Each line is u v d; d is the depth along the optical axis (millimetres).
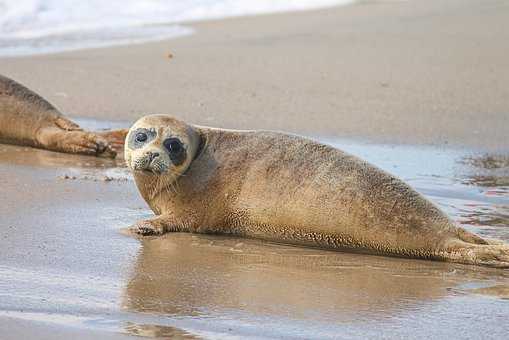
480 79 47219
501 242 22500
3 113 36031
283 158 24344
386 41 57219
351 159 23703
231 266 21547
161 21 69000
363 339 16828
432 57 52344
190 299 18844
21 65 50531
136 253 22297
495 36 57500
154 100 43219
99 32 63688
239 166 24750
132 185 29391
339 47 55812
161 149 24469
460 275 21125
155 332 16797
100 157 34250
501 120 39875
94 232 23969
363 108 41969
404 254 22625
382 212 22672
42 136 35312
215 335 16781
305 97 44000
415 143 36250
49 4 69938
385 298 19266
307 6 74938
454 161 33688
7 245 22297
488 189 29875
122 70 49688
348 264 22062
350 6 73812
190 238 24250
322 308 18500
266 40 58938
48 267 20719
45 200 26922
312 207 23406
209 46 57094
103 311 17906
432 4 71625
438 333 17219
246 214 24391
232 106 42094
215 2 75625
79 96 43812
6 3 69000
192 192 24984
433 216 22531
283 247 23719
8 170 30953
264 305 18594
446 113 41062
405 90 45281
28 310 17812
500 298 19359
